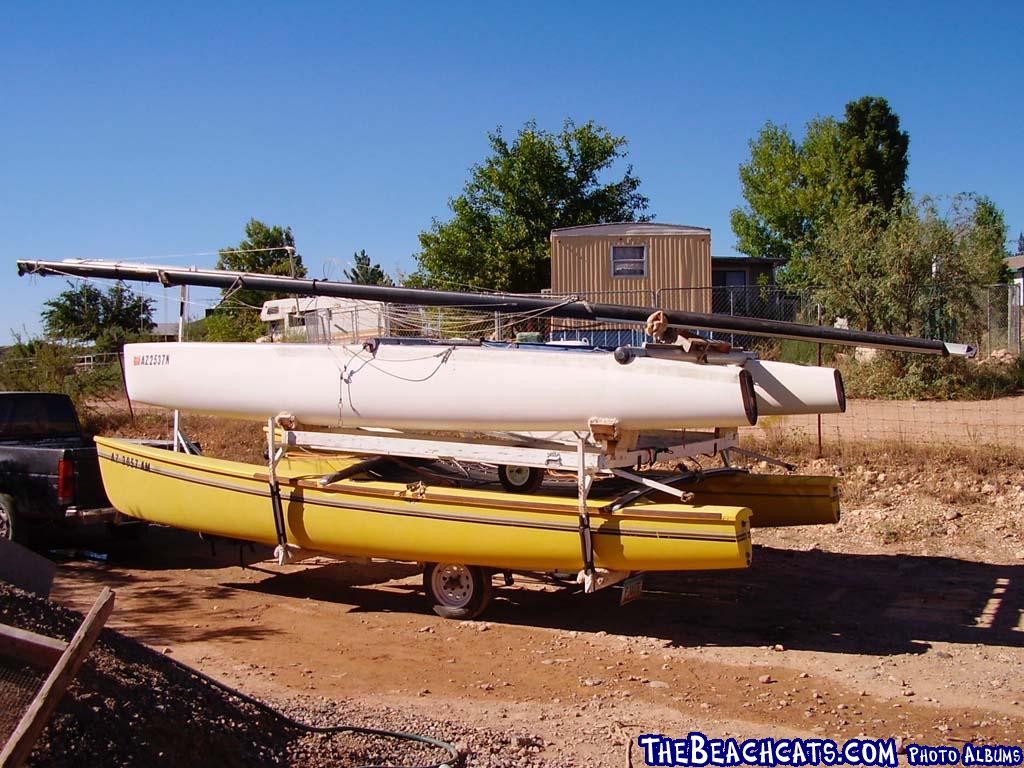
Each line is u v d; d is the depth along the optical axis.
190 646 6.34
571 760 4.59
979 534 8.90
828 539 9.22
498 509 6.54
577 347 7.38
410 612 7.32
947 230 18.69
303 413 7.54
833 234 20.09
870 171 33.44
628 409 6.31
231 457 13.33
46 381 16.25
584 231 20.92
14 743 2.81
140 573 8.59
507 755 4.57
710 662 6.07
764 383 7.39
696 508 6.08
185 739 3.68
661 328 6.81
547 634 6.70
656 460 6.88
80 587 7.99
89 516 8.55
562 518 6.36
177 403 8.19
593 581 6.29
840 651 6.24
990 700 5.36
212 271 8.47
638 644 6.46
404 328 8.63
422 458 7.34
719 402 6.04
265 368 7.73
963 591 7.48
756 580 8.02
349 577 8.41
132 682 3.80
